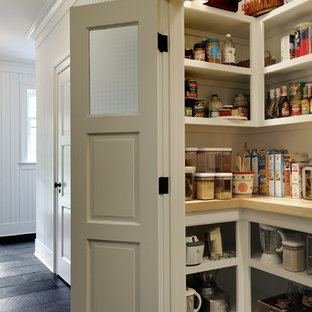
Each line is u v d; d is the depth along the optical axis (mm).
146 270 1564
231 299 1949
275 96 2121
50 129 3637
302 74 2070
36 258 4020
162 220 1594
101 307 1638
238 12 2334
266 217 1822
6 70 5000
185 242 1712
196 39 2303
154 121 1553
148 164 1563
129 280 1601
